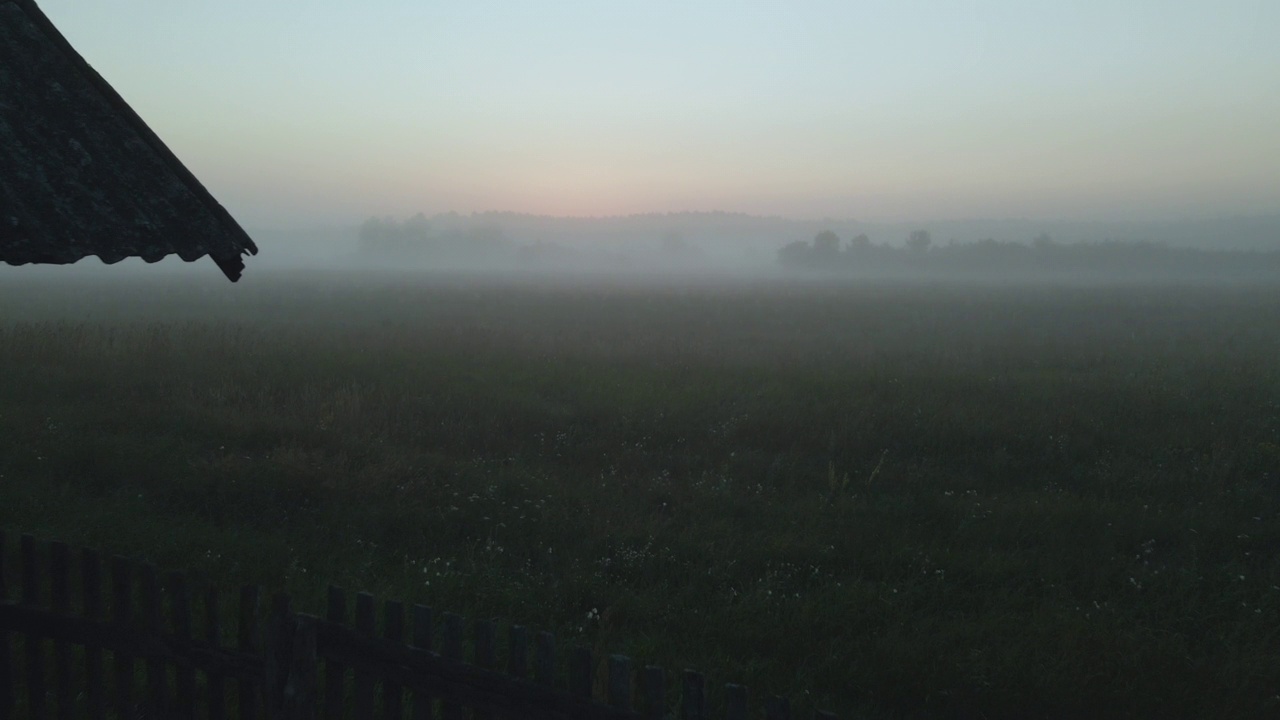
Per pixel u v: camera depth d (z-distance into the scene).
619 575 6.54
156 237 3.83
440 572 6.31
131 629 3.43
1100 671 4.97
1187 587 6.17
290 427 9.79
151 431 9.66
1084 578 6.48
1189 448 10.50
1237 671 4.98
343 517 7.34
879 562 6.77
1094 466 9.90
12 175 3.66
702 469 9.67
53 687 4.36
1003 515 7.93
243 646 3.22
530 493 8.29
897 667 4.98
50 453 8.42
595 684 4.43
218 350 16.06
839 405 12.57
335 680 3.16
